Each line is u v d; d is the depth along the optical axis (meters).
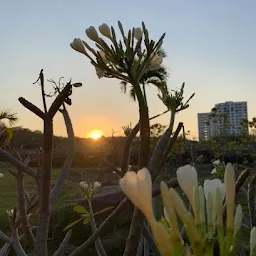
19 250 1.78
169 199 0.88
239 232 0.90
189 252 0.86
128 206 1.55
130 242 1.28
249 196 1.69
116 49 1.33
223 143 16.56
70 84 1.40
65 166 1.77
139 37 1.35
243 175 1.38
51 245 8.55
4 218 9.57
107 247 7.95
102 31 1.38
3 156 1.65
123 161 1.63
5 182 17.03
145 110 1.33
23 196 1.84
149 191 0.86
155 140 9.01
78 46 1.40
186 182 0.97
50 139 1.45
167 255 0.85
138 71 1.35
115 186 10.57
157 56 1.44
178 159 11.65
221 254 0.88
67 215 8.72
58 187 1.72
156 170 1.41
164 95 1.49
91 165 18.88
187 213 0.87
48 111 1.43
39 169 1.68
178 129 1.48
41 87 1.43
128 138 1.63
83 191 2.45
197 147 17.33
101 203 9.37
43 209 1.49
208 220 0.90
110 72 1.36
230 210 0.91
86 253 7.79
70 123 1.85
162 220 0.90
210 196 0.92
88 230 8.65
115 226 8.66
